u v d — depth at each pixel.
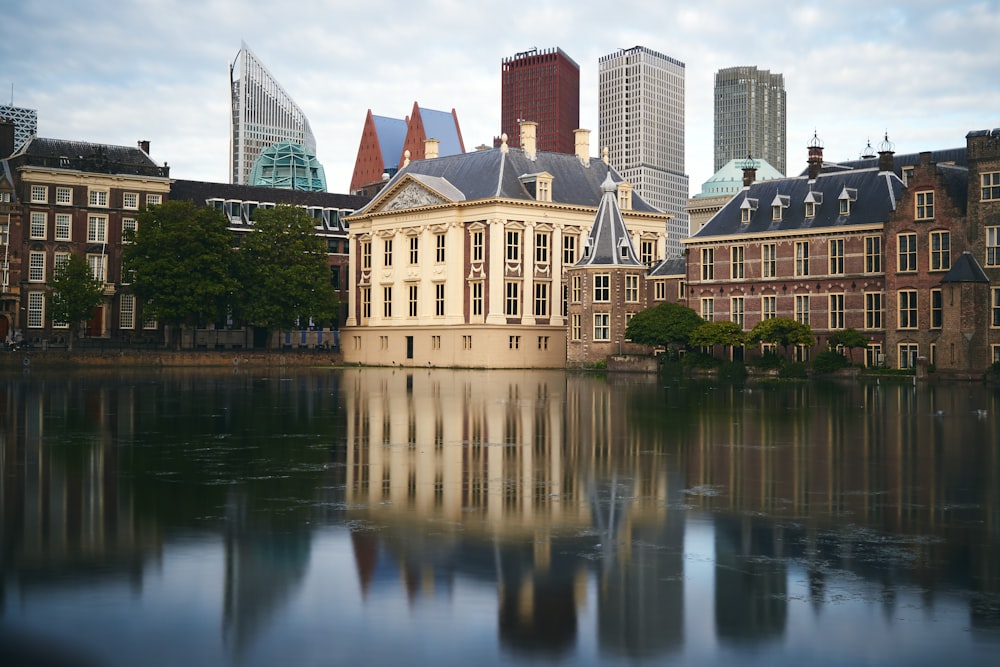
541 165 122.25
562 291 118.81
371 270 129.00
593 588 18.14
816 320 92.81
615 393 65.88
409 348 123.75
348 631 16.02
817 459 32.59
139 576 18.70
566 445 36.19
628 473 29.80
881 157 93.69
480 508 24.62
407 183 123.88
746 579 18.67
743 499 25.80
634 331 96.69
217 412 48.75
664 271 108.06
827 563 19.67
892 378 82.69
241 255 117.88
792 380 83.81
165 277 109.69
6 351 99.12
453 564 19.56
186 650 15.23
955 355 79.94
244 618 16.53
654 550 20.64
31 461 31.67
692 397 61.53
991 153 79.50
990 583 18.42
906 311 86.19
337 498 25.80
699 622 16.44
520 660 14.95
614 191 109.44
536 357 116.12
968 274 79.31
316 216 140.00
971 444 36.22
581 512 24.17
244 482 28.06
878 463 31.69
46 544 20.88
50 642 15.49
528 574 18.92
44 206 119.31
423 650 15.28
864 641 15.66
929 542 21.25
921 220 84.81
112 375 85.75
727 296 99.38
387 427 42.28
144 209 113.19
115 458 32.47
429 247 120.75
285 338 136.62
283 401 56.59
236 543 21.03
